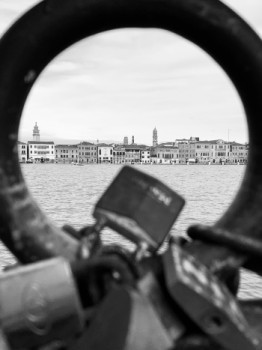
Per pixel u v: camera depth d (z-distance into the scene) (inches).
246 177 76.9
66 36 68.7
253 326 70.2
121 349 54.6
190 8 69.1
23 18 68.1
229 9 70.8
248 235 73.3
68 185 3011.8
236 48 71.0
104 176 4478.3
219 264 70.7
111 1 67.4
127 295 56.9
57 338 57.4
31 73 69.1
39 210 72.4
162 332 57.2
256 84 71.9
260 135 74.2
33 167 7224.4
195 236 72.4
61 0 67.6
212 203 1764.3
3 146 68.7
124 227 68.8
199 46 73.9
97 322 58.4
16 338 55.7
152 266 67.0
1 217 68.6
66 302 57.2
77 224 1203.2
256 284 529.0
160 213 70.1
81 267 61.5
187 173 5329.7
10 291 55.8
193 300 60.1
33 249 68.8
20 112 69.9
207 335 62.7
